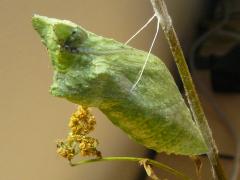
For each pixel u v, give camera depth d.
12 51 0.10
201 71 0.22
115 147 0.16
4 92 0.10
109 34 0.14
